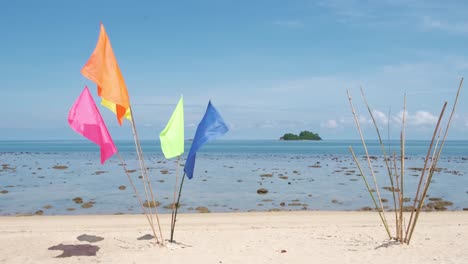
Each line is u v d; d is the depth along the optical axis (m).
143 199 25.95
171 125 12.26
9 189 30.23
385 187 31.30
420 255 10.94
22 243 12.27
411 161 60.84
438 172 42.66
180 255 11.12
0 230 14.93
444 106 11.58
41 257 10.88
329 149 119.25
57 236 13.20
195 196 27.27
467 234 13.63
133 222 17.00
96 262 10.46
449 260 10.41
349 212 20.12
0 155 80.38
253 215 19.11
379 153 90.94
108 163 55.84
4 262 10.41
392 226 15.58
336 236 13.53
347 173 41.50
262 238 13.24
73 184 33.06
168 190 30.03
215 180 35.81
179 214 19.53
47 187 31.31
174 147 12.27
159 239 12.90
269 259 10.72
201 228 15.30
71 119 11.04
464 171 43.97
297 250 11.66
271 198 26.45
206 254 11.22
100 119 11.27
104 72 11.18
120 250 11.62
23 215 20.27
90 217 18.56
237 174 40.88
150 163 55.41
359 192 28.97
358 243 12.48
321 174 40.66
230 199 26.11
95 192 28.89
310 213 19.80
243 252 11.45
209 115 11.99
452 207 23.45
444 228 14.84
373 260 10.52
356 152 96.25
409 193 28.78
